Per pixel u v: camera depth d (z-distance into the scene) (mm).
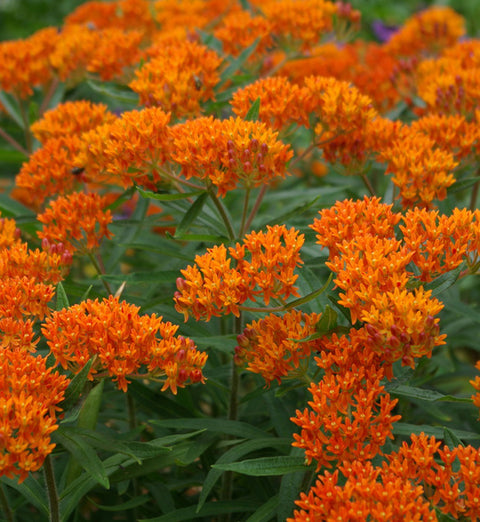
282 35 1034
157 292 956
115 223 875
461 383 1107
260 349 765
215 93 948
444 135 890
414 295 764
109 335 743
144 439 910
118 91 987
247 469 725
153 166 820
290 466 729
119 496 898
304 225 880
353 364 735
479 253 766
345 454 723
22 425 701
